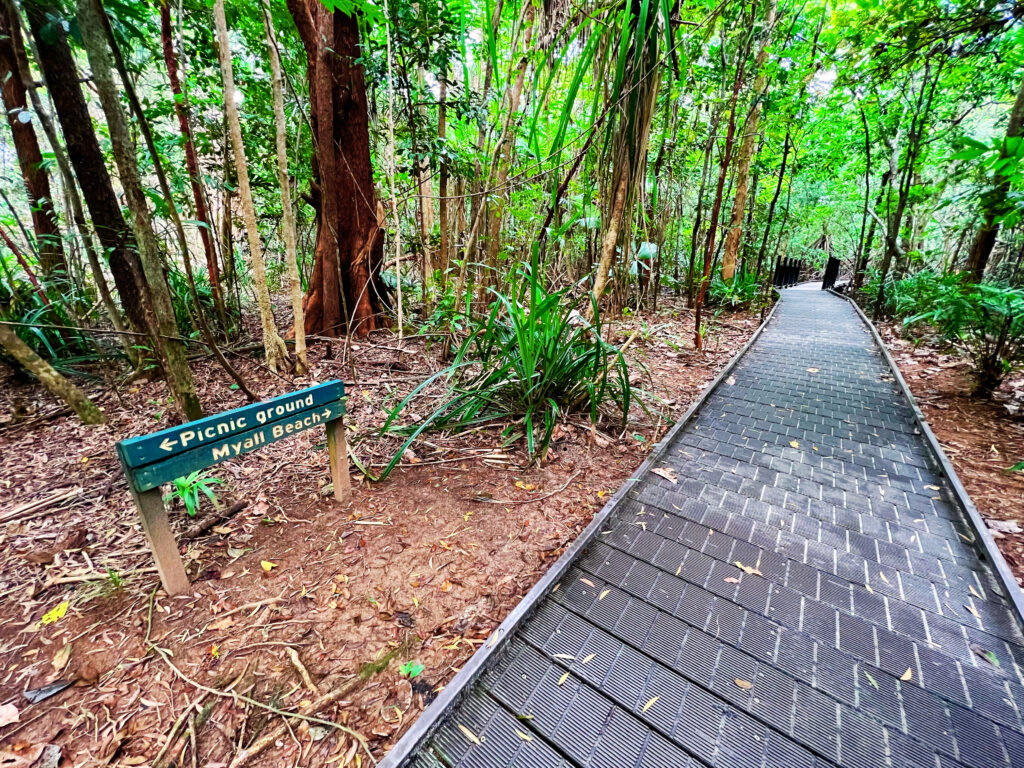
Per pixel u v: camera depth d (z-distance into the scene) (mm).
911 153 5684
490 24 2701
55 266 3227
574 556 1618
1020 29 3438
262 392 3002
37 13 1746
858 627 1368
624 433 2551
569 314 2578
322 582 1491
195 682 1165
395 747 1007
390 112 3074
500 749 1049
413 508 1888
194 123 3441
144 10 2219
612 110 2303
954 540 1754
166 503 1841
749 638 1333
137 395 2963
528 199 4086
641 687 1188
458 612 1396
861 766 1013
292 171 4289
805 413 3023
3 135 3688
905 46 3773
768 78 4512
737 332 5680
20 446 2373
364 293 4258
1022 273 3682
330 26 3402
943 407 3084
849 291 9352
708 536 1782
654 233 5945
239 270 5227
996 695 1163
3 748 1007
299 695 1140
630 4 2051
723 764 1020
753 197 8078
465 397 2461
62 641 1271
